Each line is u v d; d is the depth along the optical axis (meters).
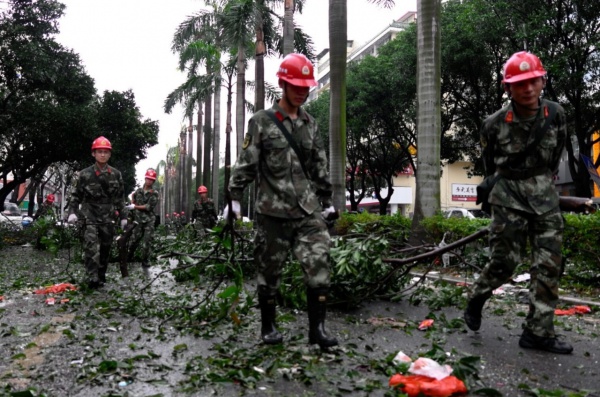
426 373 3.38
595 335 4.98
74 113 22.52
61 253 16.09
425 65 11.66
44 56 22.11
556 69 16.70
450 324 5.34
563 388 3.50
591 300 6.79
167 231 27.52
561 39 17.59
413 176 52.81
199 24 28.03
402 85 25.33
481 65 22.16
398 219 12.66
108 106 26.44
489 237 4.54
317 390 3.39
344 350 4.26
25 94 23.17
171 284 8.84
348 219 13.81
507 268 4.48
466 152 29.75
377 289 6.32
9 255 15.61
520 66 4.12
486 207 4.66
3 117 21.98
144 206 11.84
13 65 21.39
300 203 4.18
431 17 11.62
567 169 32.56
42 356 4.29
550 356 4.23
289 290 6.27
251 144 4.18
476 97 24.38
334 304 6.40
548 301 4.33
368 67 27.50
